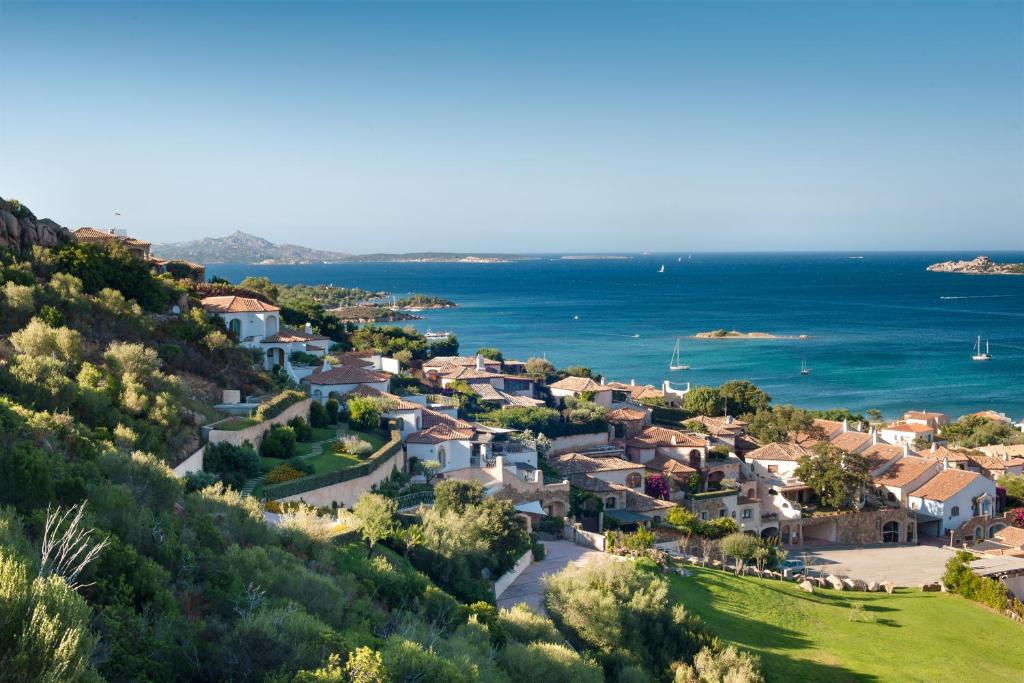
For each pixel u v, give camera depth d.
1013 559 85.50
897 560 89.12
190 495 45.19
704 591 66.94
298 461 68.62
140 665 25.77
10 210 88.00
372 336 152.12
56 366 59.94
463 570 55.91
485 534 62.12
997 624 69.69
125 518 35.38
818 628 63.72
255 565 37.44
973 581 75.81
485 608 46.03
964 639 65.25
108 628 27.09
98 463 41.44
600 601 49.66
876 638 63.25
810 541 97.81
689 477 99.19
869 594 75.44
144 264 96.31
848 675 54.81
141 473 41.53
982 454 123.62
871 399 188.75
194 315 92.06
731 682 46.03
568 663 39.53
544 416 105.62
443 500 67.56
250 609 31.23
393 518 60.22
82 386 59.00
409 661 29.47
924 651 61.50
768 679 51.50
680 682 47.00
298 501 61.03
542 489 83.44
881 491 103.81
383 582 45.50
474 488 68.94
